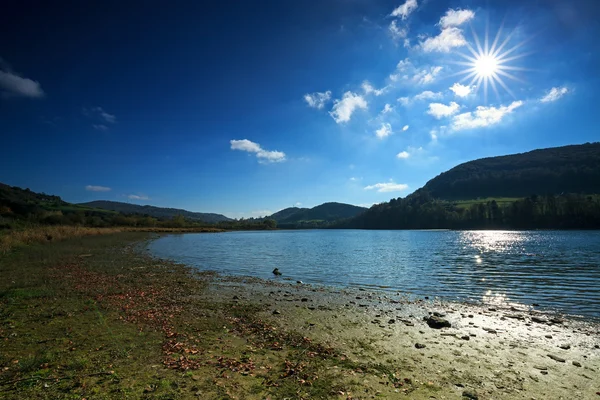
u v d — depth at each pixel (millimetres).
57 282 18109
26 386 6301
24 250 31469
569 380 8117
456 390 7395
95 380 6734
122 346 8812
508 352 10008
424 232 132750
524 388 7625
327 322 12891
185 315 12930
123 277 21547
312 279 24297
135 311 12922
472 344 10688
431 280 23859
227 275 25766
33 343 8719
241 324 12070
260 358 8711
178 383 6844
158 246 56594
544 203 133875
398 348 10156
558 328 12586
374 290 20188
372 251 48969
